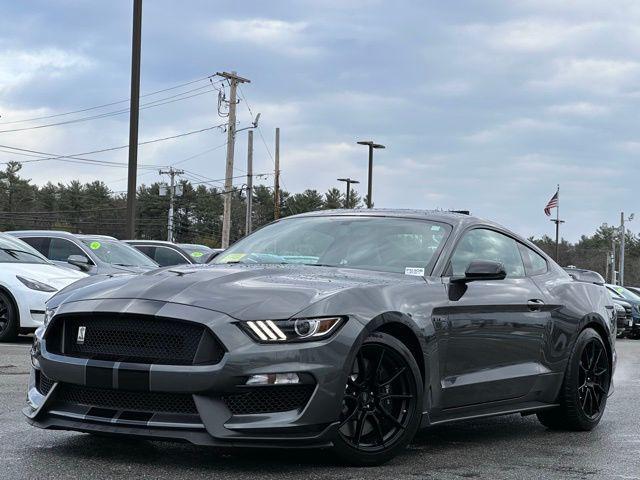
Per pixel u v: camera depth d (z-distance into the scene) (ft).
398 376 15.31
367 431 15.19
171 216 254.47
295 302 14.16
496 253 19.34
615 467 16.10
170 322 13.92
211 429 13.43
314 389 13.82
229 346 13.52
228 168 146.41
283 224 19.89
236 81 145.89
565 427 20.40
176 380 13.57
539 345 19.15
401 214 19.01
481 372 17.40
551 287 20.18
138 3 77.87
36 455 15.14
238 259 18.33
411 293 15.97
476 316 17.25
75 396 14.69
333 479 13.93
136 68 77.61
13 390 22.63
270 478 13.80
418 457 16.26
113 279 15.97
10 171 345.10
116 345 14.30
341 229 18.61
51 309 15.47
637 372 36.11
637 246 406.41
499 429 20.39
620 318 78.59
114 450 15.69
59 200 358.43
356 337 14.29
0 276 36.65
